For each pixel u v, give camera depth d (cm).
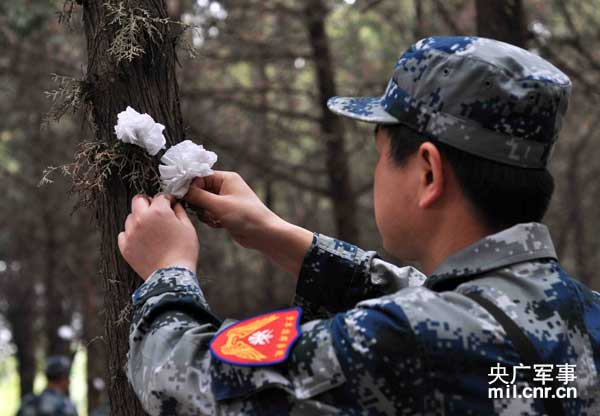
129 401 181
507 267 127
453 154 128
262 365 121
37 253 1223
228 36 755
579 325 126
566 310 125
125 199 174
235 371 123
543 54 594
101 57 182
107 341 183
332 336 121
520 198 128
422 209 132
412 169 132
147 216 148
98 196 179
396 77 134
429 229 133
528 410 118
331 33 932
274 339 125
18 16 671
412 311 119
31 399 662
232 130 885
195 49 195
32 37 764
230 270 1071
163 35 184
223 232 988
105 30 181
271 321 128
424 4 768
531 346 119
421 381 117
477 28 428
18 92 812
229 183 173
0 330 1481
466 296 124
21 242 1195
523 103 124
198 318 136
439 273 130
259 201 173
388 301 122
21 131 928
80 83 183
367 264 174
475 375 118
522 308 123
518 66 125
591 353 126
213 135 802
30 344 1393
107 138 179
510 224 130
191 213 192
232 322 134
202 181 171
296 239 173
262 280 1130
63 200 973
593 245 1154
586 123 852
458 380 117
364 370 118
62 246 1042
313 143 1016
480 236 130
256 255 1111
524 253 127
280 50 779
